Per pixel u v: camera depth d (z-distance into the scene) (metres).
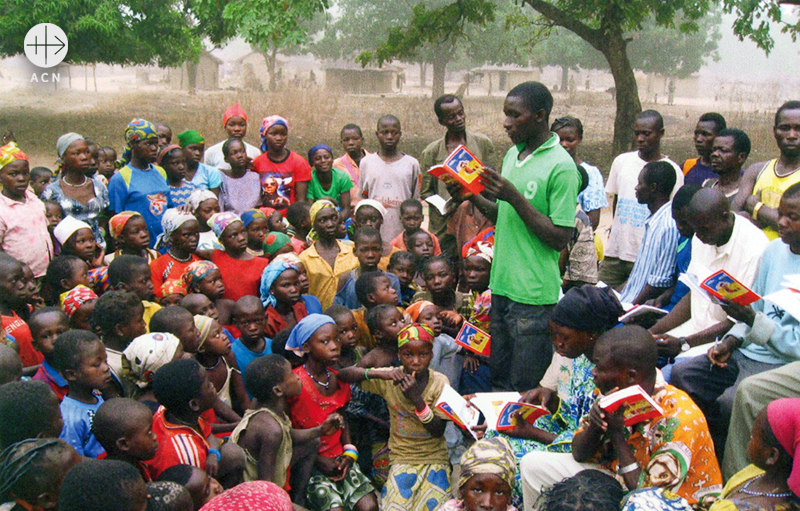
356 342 4.73
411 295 5.60
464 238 6.50
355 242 5.57
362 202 6.42
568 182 3.93
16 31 23.22
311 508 4.02
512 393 3.95
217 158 7.75
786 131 4.97
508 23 21.02
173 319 4.04
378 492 4.58
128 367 3.78
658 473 3.01
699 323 4.33
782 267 3.99
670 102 51.66
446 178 3.92
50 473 2.60
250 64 58.00
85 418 3.60
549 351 4.18
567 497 2.93
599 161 19.08
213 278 4.98
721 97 54.94
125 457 3.11
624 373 3.03
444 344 4.93
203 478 3.12
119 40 24.25
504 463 3.05
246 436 3.77
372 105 35.03
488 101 44.53
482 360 5.02
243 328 4.50
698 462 3.11
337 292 5.62
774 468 2.88
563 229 3.94
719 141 5.53
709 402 4.01
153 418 3.47
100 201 6.47
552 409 3.94
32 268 5.59
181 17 25.67
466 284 5.81
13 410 2.91
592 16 18.66
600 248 6.46
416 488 4.13
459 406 3.77
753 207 5.12
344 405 4.39
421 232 5.96
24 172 5.55
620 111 17.94
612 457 3.36
